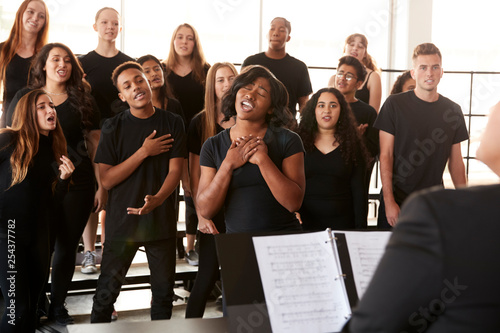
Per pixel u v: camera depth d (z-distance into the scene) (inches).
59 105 126.0
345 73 139.0
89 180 129.7
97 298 114.3
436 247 36.4
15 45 138.5
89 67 145.0
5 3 209.3
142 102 114.3
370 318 37.9
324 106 114.5
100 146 115.2
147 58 136.1
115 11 146.5
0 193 107.3
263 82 91.9
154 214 115.0
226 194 93.0
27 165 107.0
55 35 232.1
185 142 118.7
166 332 65.2
